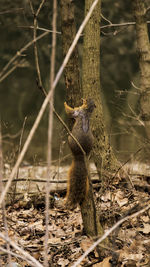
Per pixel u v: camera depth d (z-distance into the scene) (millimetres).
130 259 7738
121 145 14961
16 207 11062
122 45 29203
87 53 10234
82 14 16766
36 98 19078
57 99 26594
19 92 27859
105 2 26188
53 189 11453
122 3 26016
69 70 7738
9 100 29141
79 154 6910
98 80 10398
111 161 10852
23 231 9711
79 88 7852
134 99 15164
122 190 10344
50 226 9914
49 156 5145
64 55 7781
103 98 23406
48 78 22156
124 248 8109
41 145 21812
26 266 8141
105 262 7680
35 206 11070
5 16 20688
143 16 8633
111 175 10391
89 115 6953
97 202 9359
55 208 10922
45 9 18203
